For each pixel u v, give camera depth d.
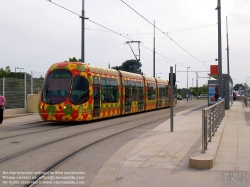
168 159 10.21
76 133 16.78
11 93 27.52
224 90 35.44
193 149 11.73
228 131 16.58
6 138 15.06
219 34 28.41
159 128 18.42
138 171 8.91
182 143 13.03
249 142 13.20
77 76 21.41
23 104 28.95
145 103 33.81
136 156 10.69
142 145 12.70
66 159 10.45
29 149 12.16
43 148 12.38
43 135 16.12
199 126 19.02
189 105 53.59
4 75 45.72
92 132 17.17
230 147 12.13
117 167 9.37
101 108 23.44
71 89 21.06
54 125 21.25
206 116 10.66
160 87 39.97
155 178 8.27
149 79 35.78
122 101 27.55
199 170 8.91
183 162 9.80
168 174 8.59
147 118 26.30
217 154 10.86
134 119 25.41
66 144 13.30
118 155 10.95
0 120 22.08
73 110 20.80
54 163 9.91
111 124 21.48
